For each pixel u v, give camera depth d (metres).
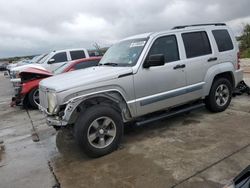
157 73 4.99
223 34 6.25
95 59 9.67
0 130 6.78
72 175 3.94
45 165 4.39
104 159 4.34
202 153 4.18
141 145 4.74
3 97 12.71
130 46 5.34
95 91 4.40
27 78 8.84
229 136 4.77
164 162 4.01
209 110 6.23
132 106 4.75
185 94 5.42
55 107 4.29
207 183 3.35
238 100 7.26
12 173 4.21
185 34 5.57
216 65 5.92
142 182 3.53
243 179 2.06
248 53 25.02
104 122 4.41
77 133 4.25
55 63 12.60
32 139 5.79
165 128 5.50
